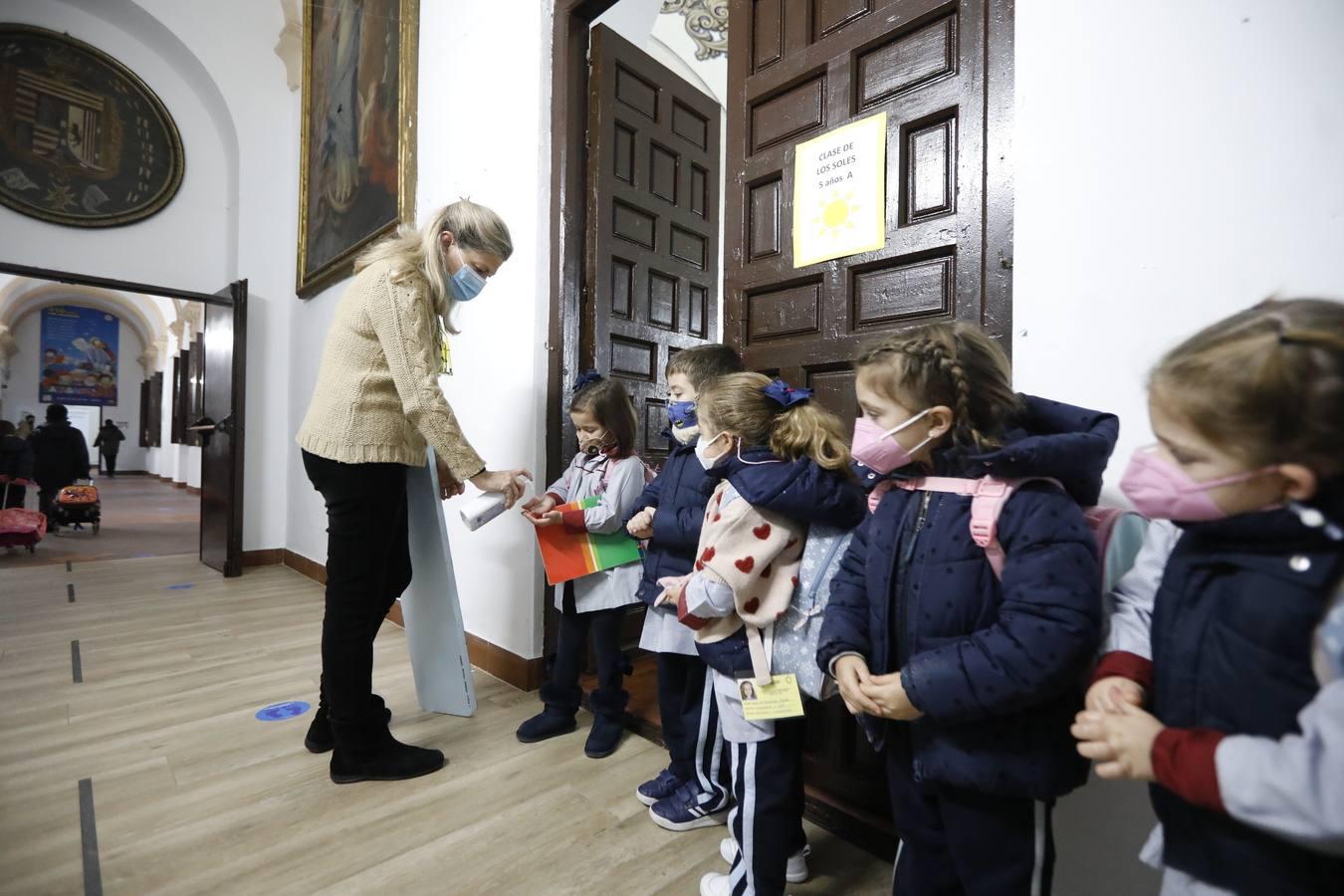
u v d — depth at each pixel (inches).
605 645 74.0
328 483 64.3
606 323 96.9
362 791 64.5
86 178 175.9
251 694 88.8
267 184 191.2
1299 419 20.2
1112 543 31.4
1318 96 34.8
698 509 56.1
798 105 64.3
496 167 103.3
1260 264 36.6
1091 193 43.7
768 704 43.9
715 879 50.3
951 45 53.1
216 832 57.1
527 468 95.5
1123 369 42.0
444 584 78.5
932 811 36.5
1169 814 25.4
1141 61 41.5
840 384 60.6
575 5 92.4
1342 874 21.0
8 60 166.1
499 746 75.4
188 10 178.1
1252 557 22.7
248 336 187.5
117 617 127.3
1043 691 28.7
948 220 52.4
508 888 50.7
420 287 64.3
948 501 34.5
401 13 128.6
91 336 618.5
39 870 51.4
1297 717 20.7
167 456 529.3
